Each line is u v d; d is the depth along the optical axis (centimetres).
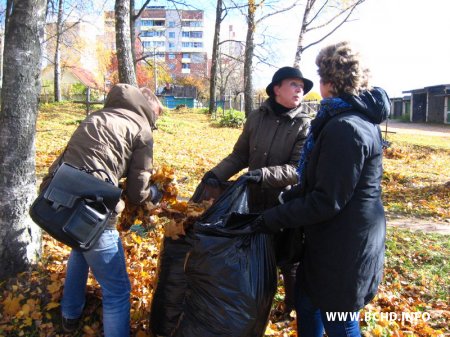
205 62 6272
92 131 267
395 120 4475
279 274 417
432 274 481
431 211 808
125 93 282
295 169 308
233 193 281
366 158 227
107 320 278
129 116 277
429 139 2336
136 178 276
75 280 304
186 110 3306
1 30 1900
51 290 338
